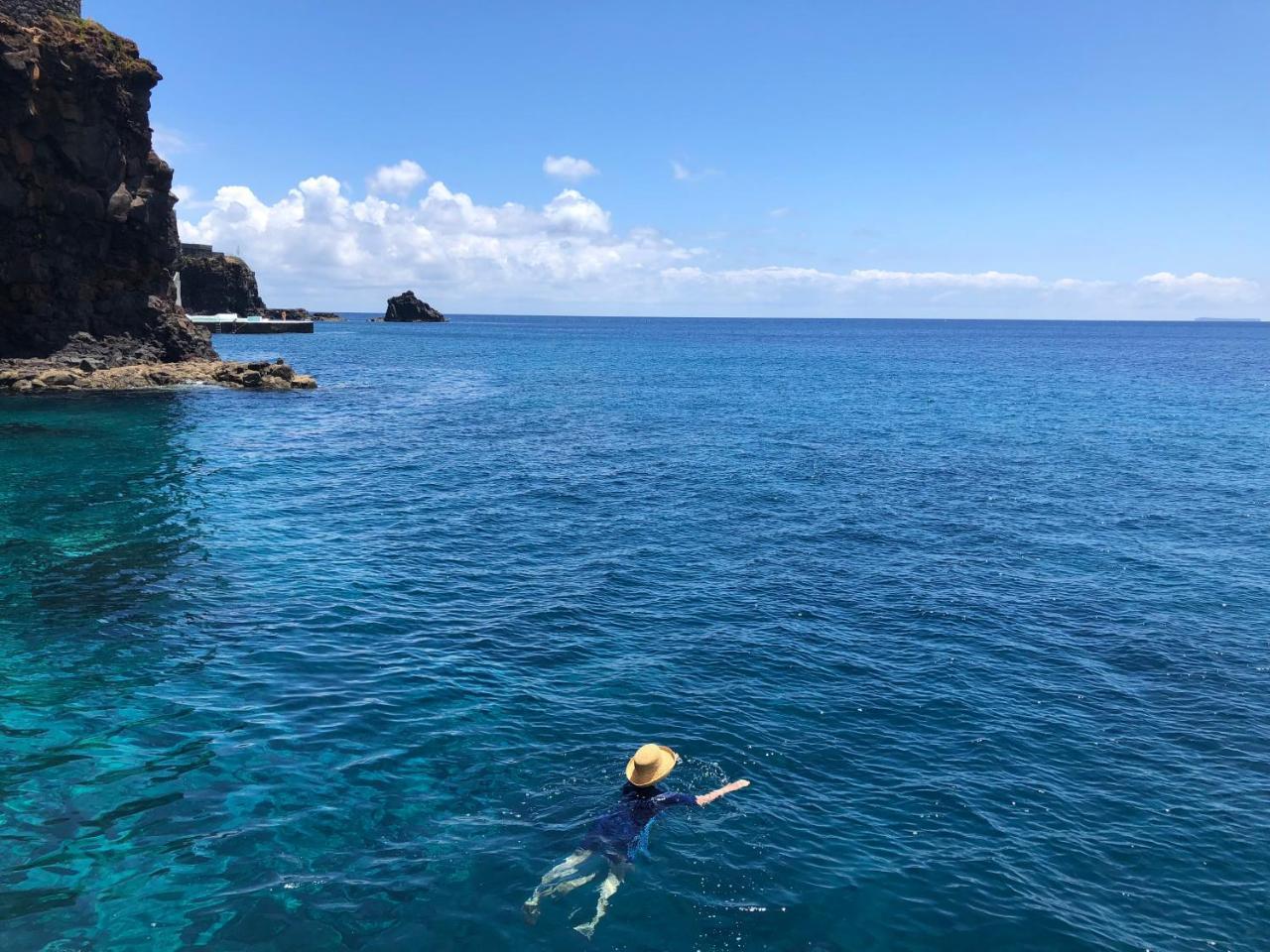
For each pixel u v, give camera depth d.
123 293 59.12
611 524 23.61
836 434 40.38
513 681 13.41
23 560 18.97
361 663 13.95
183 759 10.84
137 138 55.56
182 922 7.86
